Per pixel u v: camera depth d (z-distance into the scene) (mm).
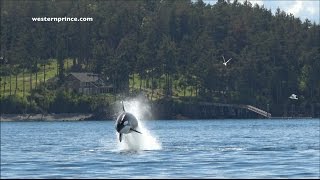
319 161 151750
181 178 124000
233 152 181375
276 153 177000
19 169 140750
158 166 143500
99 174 130375
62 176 127812
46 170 138250
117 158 163000
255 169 137000
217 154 174125
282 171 132750
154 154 174625
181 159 159000
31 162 156000
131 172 133250
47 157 170750
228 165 145000
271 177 124125
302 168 137625
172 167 141500
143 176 127000
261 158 161375
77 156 171750
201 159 158875
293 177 123812
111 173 131750
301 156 166375
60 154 180875
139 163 149875
